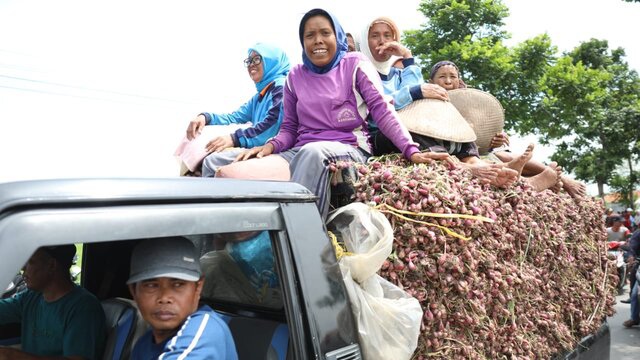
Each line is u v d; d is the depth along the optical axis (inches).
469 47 554.9
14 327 85.2
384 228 74.7
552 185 132.3
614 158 980.6
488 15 589.3
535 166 146.0
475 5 586.9
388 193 82.7
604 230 159.2
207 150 124.5
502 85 576.1
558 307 119.4
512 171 99.7
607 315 159.9
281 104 131.4
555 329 112.3
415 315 72.1
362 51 155.3
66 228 43.2
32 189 43.6
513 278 93.4
